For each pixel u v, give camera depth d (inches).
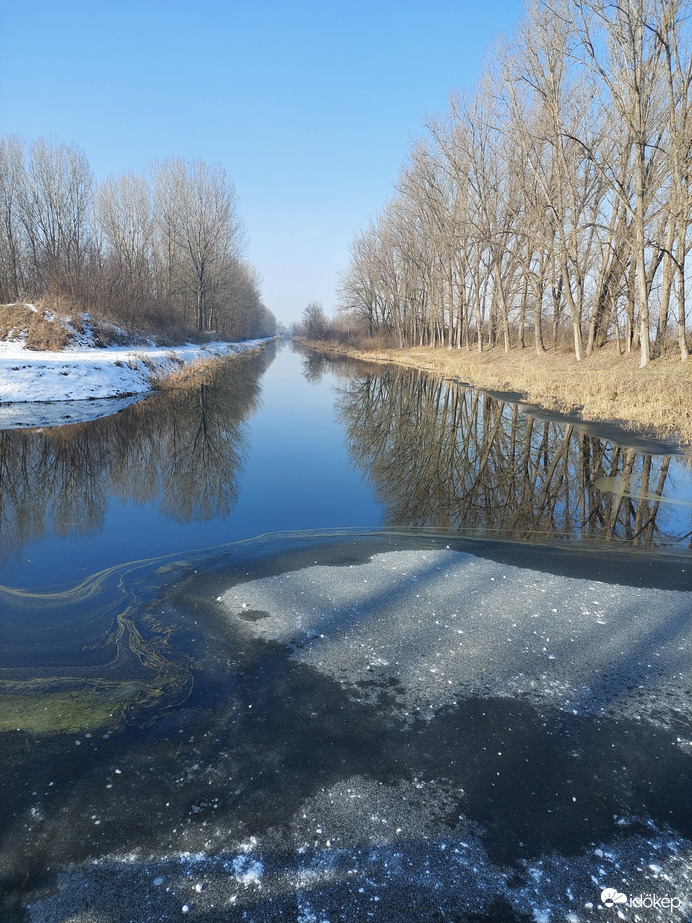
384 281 1893.5
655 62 663.8
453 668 151.2
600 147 853.8
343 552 236.8
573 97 854.5
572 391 670.5
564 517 294.5
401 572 214.5
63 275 1155.9
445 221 1275.8
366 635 167.3
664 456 414.3
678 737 127.3
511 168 985.5
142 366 899.4
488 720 131.6
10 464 412.2
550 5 748.0
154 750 121.3
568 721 131.9
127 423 581.9
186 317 1779.0
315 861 95.9
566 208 924.6
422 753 121.1
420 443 506.9
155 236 1866.4
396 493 345.4
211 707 135.4
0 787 110.7
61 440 494.0
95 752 120.6
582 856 97.6
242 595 193.0
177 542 253.0
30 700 137.7
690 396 518.3
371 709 134.9
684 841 101.0
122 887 90.9
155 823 102.9
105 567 222.4
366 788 111.6
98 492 347.9
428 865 95.3
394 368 1413.6
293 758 119.2
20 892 89.9
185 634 168.2
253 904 88.4
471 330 1807.3
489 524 283.4
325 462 437.7
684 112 646.5
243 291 2477.9
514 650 160.2
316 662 153.6
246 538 258.2
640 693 142.0
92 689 142.3
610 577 212.4
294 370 1379.2
